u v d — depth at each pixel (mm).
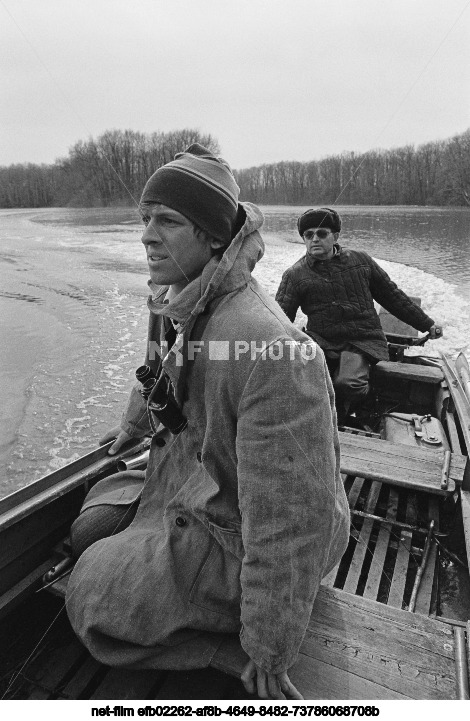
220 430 1172
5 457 4641
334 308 3629
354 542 2334
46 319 9039
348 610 1590
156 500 1572
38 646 1734
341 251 3689
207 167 1122
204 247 1169
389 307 3877
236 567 1309
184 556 1348
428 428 3098
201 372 1176
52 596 1926
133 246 20562
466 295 9672
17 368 6680
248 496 1091
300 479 1064
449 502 2492
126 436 2178
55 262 16234
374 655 1444
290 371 1045
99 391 5945
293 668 1404
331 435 1120
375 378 3965
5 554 1777
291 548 1082
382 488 2695
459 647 1462
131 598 1336
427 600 2006
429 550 2250
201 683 1483
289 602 1107
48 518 1949
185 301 1151
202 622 1333
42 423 5215
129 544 1451
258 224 1188
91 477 2080
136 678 1506
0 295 11094
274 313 1132
